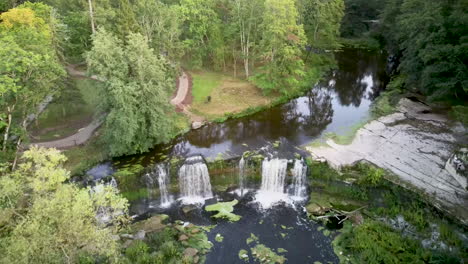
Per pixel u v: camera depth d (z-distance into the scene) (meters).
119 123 36.59
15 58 30.30
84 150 39.50
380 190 35.03
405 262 26.95
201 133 45.19
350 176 36.53
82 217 22.80
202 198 37.94
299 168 37.66
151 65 38.50
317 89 60.75
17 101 34.66
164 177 37.12
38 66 33.72
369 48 84.44
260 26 53.62
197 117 48.59
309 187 37.62
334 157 38.84
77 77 56.00
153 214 35.38
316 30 71.44
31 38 35.44
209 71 64.62
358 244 29.50
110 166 37.62
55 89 41.62
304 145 41.81
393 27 72.88
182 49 58.38
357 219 32.88
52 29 47.38
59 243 21.33
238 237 31.89
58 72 37.19
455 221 30.19
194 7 59.62
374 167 36.66
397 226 31.44
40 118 46.19
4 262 18.81
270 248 30.56
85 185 34.50
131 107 36.94
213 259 29.52
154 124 39.34
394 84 58.06
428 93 48.75
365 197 35.19
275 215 34.72
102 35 37.09
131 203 36.03
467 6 40.78
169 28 56.62
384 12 79.31
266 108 52.41
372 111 50.44
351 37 93.69
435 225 30.77
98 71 36.06
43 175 23.03
